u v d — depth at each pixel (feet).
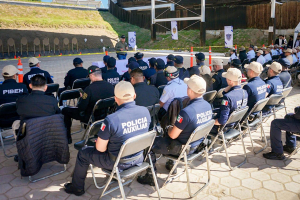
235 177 12.21
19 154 11.12
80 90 16.11
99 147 9.02
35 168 11.23
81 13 106.83
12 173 12.47
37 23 85.05
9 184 11.53
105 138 8.84
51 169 12.90
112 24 109.81
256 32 74.74
